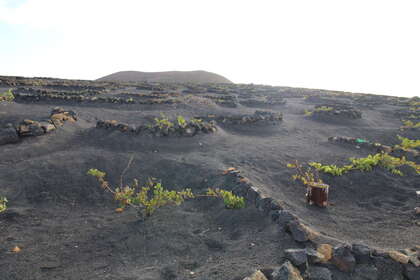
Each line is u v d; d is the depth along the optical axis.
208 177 7.81
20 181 6.92
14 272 3.85
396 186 7.80
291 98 35.09
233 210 5.78
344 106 23.19
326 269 3.65
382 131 16.92
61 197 6.53
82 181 7.27
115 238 4.92
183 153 9.98
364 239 5.04
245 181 6.85
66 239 4.86
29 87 23.80
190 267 4.01
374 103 30.00
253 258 4.04
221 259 4.17
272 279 3.33
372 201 7.08
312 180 7.12
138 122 14.92
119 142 10.40
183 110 19.47
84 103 18.00
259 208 5.59
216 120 15.66
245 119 15.61
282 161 9.84
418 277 3.67
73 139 10.62
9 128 9.69
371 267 3.79
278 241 4.41
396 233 5.34
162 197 5.86
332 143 12.95
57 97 17.64
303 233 4.34
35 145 9.39
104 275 3.81
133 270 3.94
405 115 23.14
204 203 6.46
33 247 4.55
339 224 5.72
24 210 5.81
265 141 12.98
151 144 10.48
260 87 50.47
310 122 19.00
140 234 5.06
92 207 6.30
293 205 6.42
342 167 9.04
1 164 7.91
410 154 10.40
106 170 8.08
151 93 26.72
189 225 5.44
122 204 6.03
